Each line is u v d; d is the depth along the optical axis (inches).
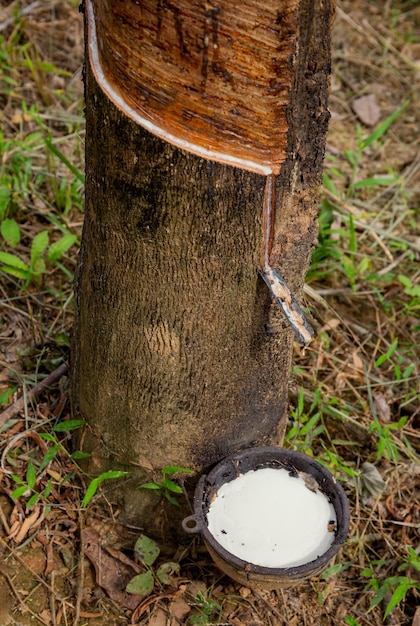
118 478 52.9
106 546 52.9
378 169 74.8
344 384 61.1
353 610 53.2
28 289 62.0
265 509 50.2
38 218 66.2
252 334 49.0
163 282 47.3
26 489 52.1
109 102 45.2
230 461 51.0
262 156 45.1
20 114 71.9
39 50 76.9
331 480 50.8
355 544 55.2
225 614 51.9
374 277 65.7
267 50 43.1
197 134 44.5
